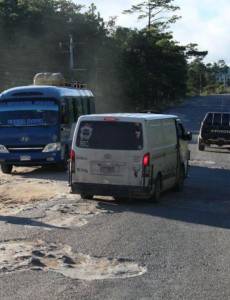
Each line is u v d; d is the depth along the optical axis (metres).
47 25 66.62
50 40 66.25
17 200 15.91
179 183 17.39
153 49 85.38
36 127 22.52
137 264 9.05
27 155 22.55
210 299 7.40
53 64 66.44
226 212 14.12
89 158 14.93
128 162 14.68
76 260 9.25
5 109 22.59
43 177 21.30
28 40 63.38
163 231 11.62
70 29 68.62
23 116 22.55
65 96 23.41
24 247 9.97
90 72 70.69
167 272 8.62
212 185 19.16
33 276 8.32
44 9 68.69
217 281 8.18
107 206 14.55
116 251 9.80
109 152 14.78
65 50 67.19
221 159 28.45
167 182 16.19
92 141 14.94
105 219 12.81
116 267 8.90
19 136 22.52
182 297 7.46
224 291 7.73
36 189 17.89
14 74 62.12
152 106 87.50
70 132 23.84
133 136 14.71
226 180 20.56
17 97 22.66
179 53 93.94
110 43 75.81
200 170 23.67
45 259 9.27
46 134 22.50
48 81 27.03
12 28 63.22
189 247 10.23
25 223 12.20
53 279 8.20
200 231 11.72
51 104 22.61
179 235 11.26
